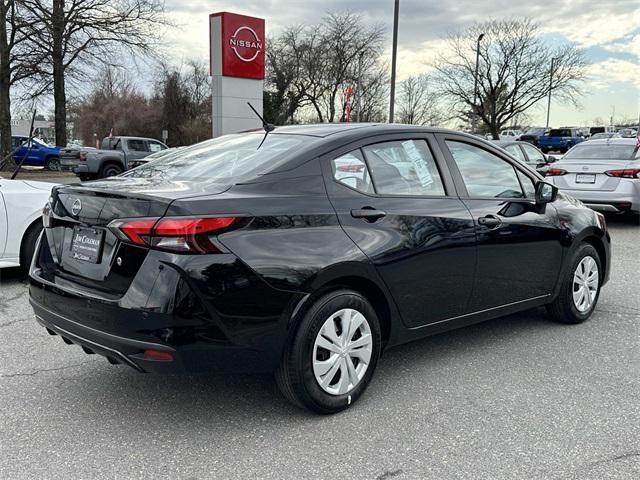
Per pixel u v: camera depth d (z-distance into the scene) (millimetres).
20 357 4219
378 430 3176
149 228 2832
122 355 2914
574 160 10641
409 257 3551
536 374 3951
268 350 3049
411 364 4125
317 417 3326
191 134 55219
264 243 2996
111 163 20484
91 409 3414
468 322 4098
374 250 3369
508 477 2734
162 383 3789
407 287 3590
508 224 4184
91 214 3105
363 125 3836
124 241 2910
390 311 3559
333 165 3438
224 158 3623
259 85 17500
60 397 3574
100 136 61406
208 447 2994
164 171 3664
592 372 3990
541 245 4480
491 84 41656
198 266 2816
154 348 2818
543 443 3043
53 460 2861
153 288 2799
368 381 3490
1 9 22719
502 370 4020
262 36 17312
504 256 4184
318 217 3221
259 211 3033
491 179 4277
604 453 2947
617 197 9914
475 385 3770
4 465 2809
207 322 2848
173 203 2852
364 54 47531
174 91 56656
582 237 4840
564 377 3902
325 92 50250
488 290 4133
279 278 3008
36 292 3424
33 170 26312
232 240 2910
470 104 42094
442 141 4051
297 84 49875
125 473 2756
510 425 3236
